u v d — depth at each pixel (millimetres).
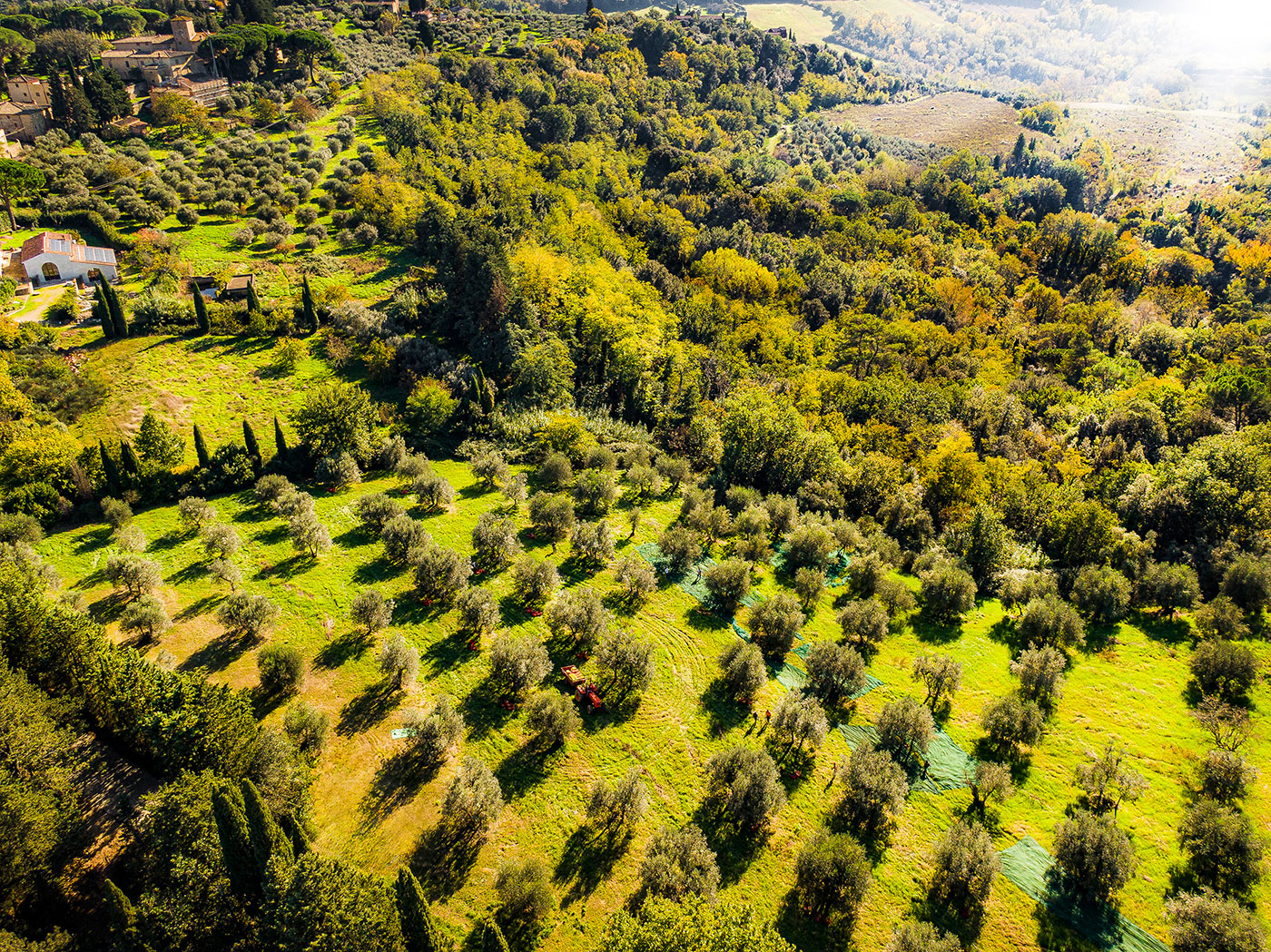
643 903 39094
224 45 190375
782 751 55438
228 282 119250
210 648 58594
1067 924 44500
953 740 57844
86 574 66188
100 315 103562
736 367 129375
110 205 129250
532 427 99062
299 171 157250
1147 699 63312
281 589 66125
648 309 136500
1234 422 114125
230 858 36031
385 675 57688
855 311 163875
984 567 80562
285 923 33688
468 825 47000
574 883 44406
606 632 63375
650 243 174375
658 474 91750
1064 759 56844
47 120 158875
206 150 158875
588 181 184000
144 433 83438
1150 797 53719
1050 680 61344
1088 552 83125
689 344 131750
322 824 46125
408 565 70750
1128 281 189250
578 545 75125
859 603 68688
